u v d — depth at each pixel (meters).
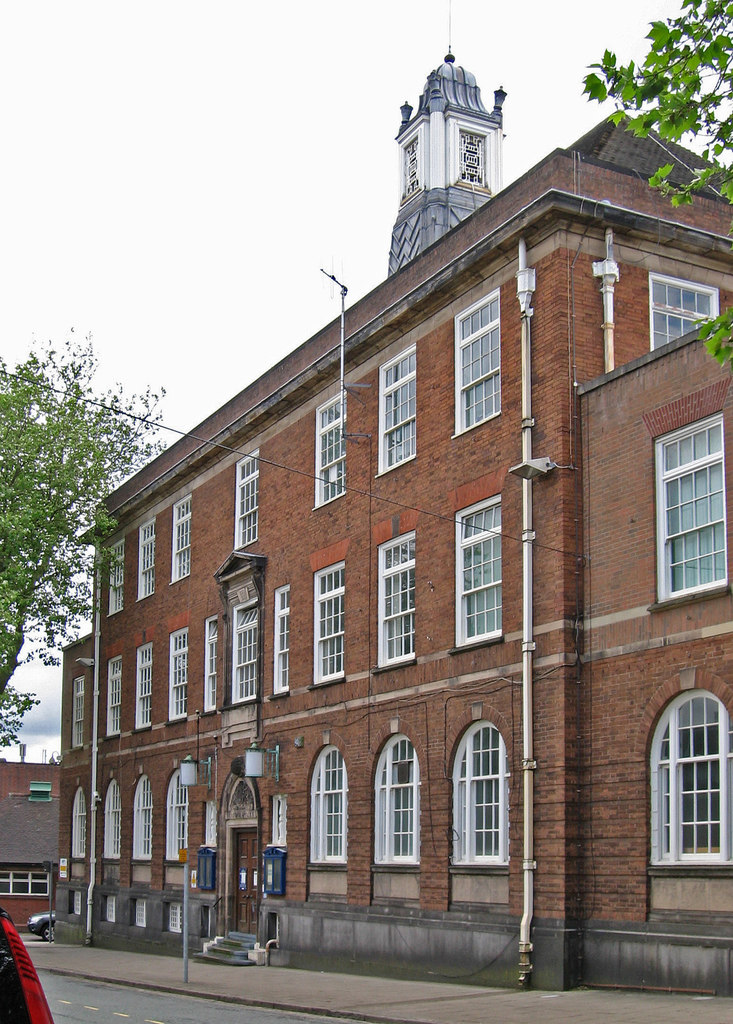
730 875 16.53
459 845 21.75
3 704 36.47
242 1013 18.30
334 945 25.08
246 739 30.14
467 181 38.41
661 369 18.81
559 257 20.78
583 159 21.38
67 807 44.09
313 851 26.67
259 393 31.62
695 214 22.36
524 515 20.59
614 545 19.23
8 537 36.31
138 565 39.25
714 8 11.67
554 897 18.95
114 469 39.28
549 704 19.61
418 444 24.27
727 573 17.23
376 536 25.38
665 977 17.20
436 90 38.75
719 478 17.66
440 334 23.97
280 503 29.95
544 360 20.73
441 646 22.73
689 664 17.56
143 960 31.48
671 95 11.92
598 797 18.83
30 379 34.16
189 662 34.56
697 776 17.41
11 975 6.50
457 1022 15.41
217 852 31.17
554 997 17.66
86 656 43.94
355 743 25.19
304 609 28.09
